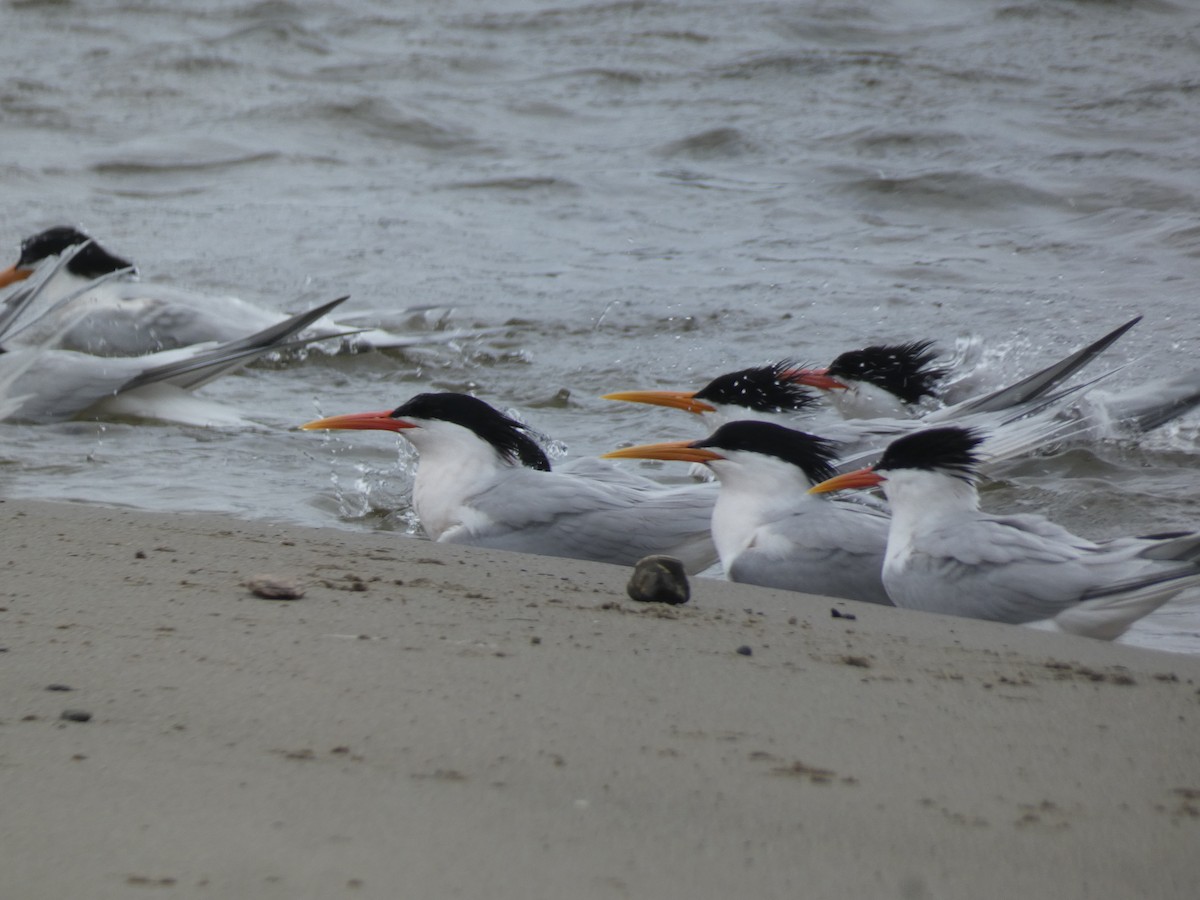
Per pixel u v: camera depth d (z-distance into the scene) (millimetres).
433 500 10289
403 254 20672
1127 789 4742
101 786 4195
